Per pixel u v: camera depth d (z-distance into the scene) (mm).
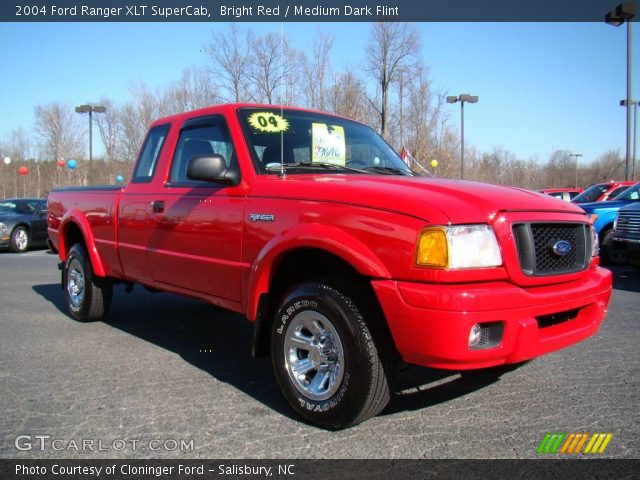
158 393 3676
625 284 8148
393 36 24500
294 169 3799
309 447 2859
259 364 4363
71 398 3574
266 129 3975
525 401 3486
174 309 6523
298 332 3203
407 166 4594
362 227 2857
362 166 4254
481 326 2672
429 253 2631
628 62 17234
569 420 3186
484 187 3160
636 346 4719
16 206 15461
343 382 2912
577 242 3217
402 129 25578
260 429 3088
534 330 2766
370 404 2875
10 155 44000
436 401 3496
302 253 3262
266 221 3363
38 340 5062
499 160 53000
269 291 3418
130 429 3094
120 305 6766
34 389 3742
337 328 2924
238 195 3637
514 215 2848
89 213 5469
